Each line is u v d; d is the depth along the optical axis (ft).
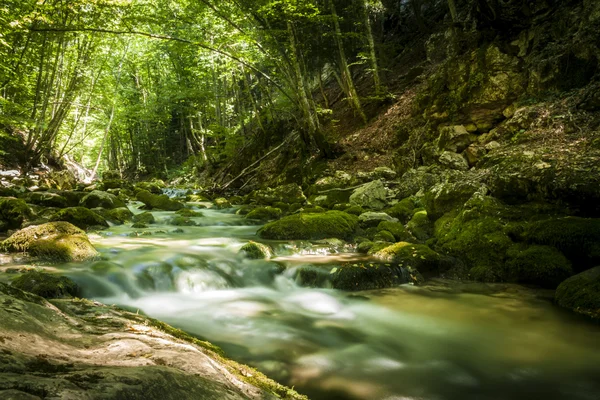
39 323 4.71
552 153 22.31
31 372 3.01
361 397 9.08
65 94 69.97
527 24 34.06
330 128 56.90
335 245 23.90
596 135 22.44
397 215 29.37
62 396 2.57
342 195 37.19
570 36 30.30
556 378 10.09
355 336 12.69
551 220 18.43
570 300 14.58
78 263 17.94
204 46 45.21
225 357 8.39
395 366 10.72
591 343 11.87
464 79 36.29
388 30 76.95
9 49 52.85
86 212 29.22
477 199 22.35
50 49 61.21
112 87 87.61
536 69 31.07
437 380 9.99
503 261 18.80
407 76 54.85
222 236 27.84
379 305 15.61
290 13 40.88
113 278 16.34
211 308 15.06
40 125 58.90
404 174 36.40
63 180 59.93
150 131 108.58
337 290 17.52
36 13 40.73
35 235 19.48
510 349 11.68
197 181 84.07
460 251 20.51
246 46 59.82
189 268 18.24
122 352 4.42
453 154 33.01
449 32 50.85
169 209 42.42
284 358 10.99
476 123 34.73
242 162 71.26
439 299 16.19
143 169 118.52
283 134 67.41
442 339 12.47
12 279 14.48
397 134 43.86
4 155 65.31
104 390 2.82
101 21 46.37
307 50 52.54
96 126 99.55
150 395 3.07
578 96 26.86
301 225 26.40
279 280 18.71
